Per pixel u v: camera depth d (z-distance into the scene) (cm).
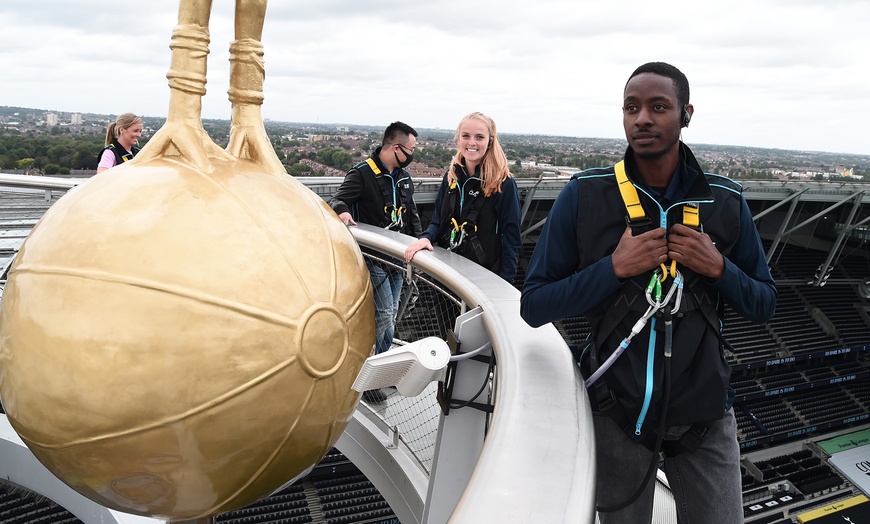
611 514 187
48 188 589
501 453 101
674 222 170
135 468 128
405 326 443
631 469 183
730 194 177
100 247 122
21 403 128
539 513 84
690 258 160
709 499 177
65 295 121
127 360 119
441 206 375
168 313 119
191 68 142
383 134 442
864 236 4297
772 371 3806
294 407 132
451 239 364
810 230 4506
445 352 171
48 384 123
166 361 119
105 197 129
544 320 176
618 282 162
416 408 371
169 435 123
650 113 165
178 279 120
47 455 133
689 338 166
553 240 184
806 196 3331
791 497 2942
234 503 144
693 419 168
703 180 168
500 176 357
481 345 208
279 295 127
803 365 3906
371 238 325
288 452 138
